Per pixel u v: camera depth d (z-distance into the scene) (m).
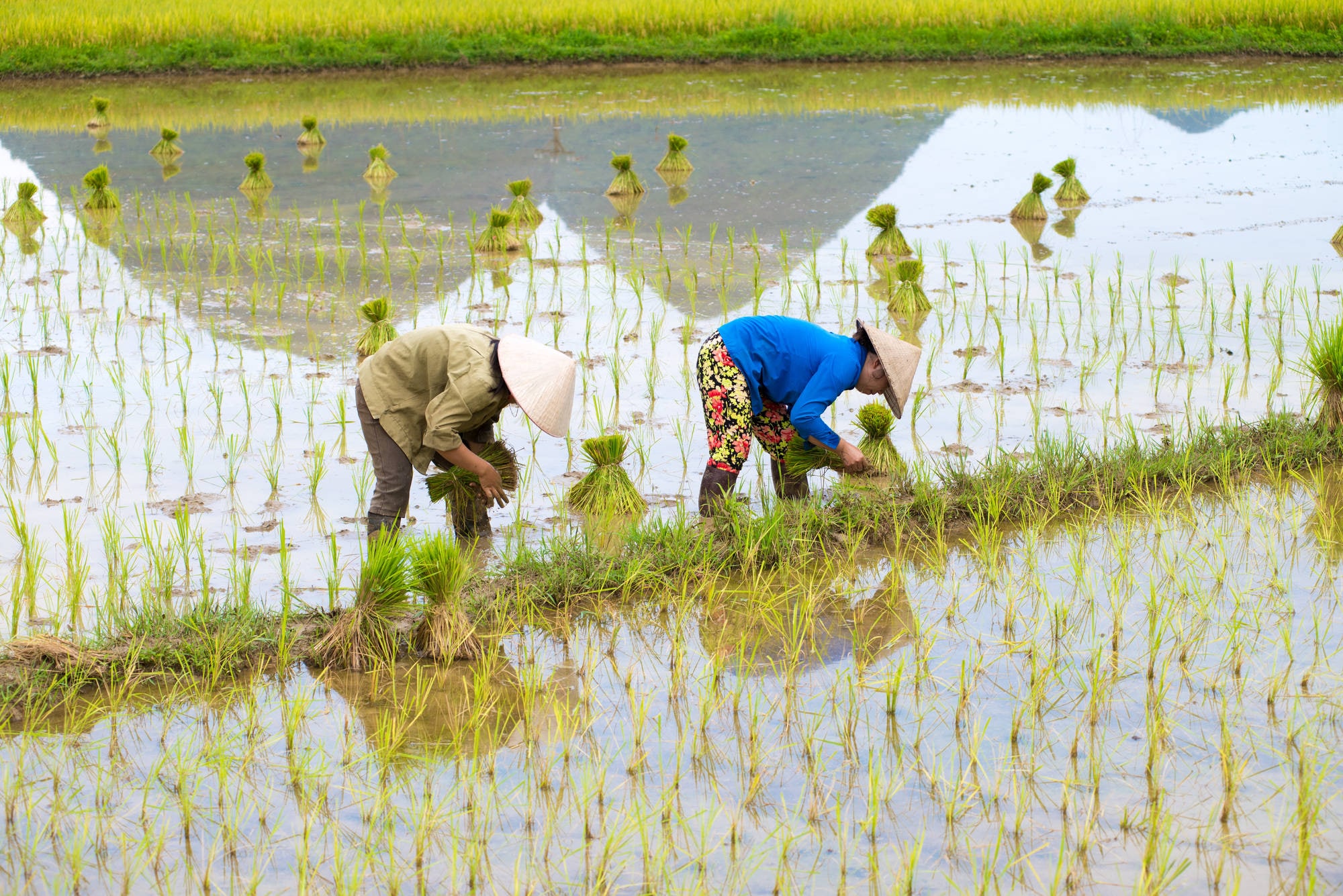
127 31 33.69
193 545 7.52
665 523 7.74
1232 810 4.89
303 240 16.53
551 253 15.84
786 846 4.59
